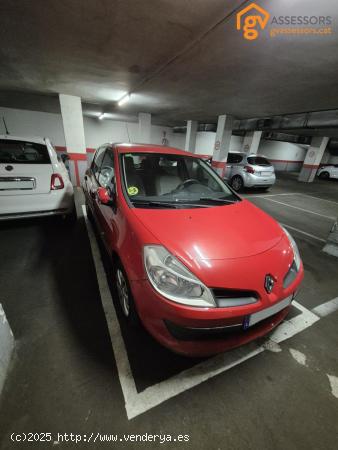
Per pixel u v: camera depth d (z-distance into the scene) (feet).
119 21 7.66
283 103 17.48
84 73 13.42
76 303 5.98
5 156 8.91
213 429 3.47
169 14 7.07
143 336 5.07
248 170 23.40
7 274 7.06
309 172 39.24
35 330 5.04
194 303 3.60
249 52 9.24
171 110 24.23
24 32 8.70
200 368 4.43
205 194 6.62
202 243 4.27
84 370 4.22
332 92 13.67
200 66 11.07
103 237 7.03
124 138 38.68
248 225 5.20
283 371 4.50
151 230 4.42
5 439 3.16
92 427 3.38
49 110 30.12
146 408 3.68
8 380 3.92
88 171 11.05
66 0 6.72
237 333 4.16
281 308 4.31
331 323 5.92
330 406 3.90
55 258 8.13
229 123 24.62
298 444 3.35
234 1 6.28
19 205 8.79
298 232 13.09
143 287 3.97
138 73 12.85
